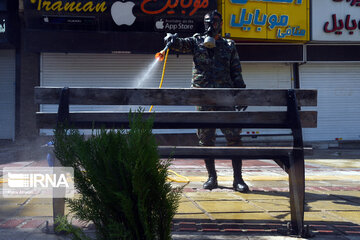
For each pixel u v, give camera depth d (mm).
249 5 11047
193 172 5395
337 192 3742
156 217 1243
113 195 1169
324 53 12258
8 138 11906
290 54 12039
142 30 10516
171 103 2322
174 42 3373
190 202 3111
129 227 1188
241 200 3215
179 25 10523
